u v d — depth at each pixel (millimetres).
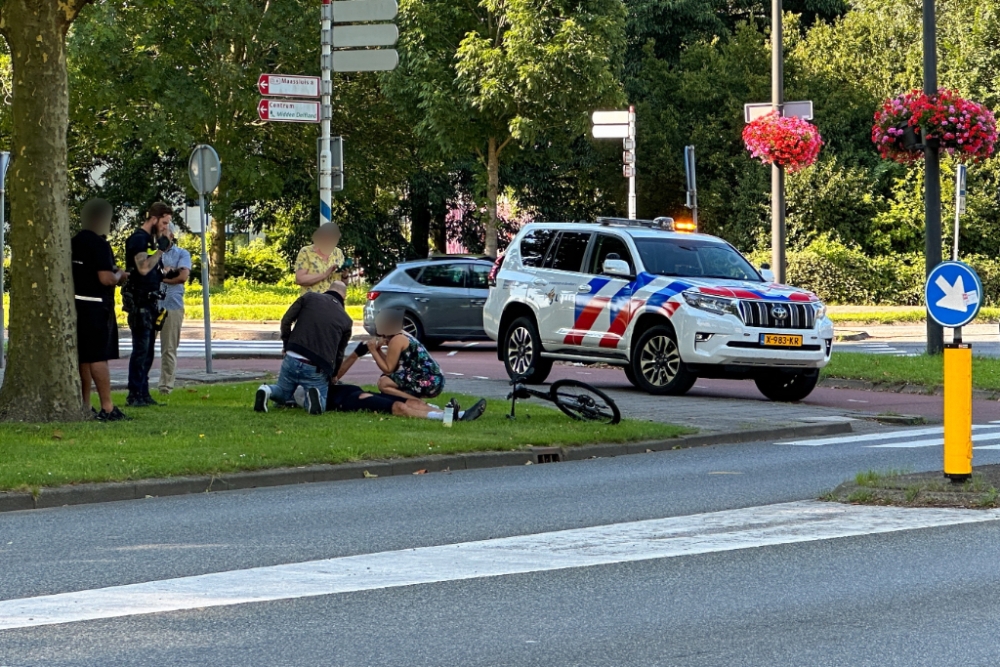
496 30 52375
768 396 24156
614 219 25766
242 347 35875
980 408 22734
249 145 58000
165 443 15688
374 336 21578
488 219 53719
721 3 68812
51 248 17672
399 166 60844
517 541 11148
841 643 8070
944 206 55219
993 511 12406
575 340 24781
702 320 22766
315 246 20000
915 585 9570
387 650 7918
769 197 58062
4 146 56219
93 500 13234
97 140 59531
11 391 17688
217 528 11750
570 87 50719
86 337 17797
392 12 22141
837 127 59531
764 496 13508
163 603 8977
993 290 52938
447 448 16000
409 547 10906
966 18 59844
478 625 8477
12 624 8422
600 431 17672
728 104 61000
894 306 51031
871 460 16266
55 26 17656
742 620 8617
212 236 58344
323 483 14531
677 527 11750
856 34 63156
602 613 8797
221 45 53969
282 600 9094
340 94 58094
